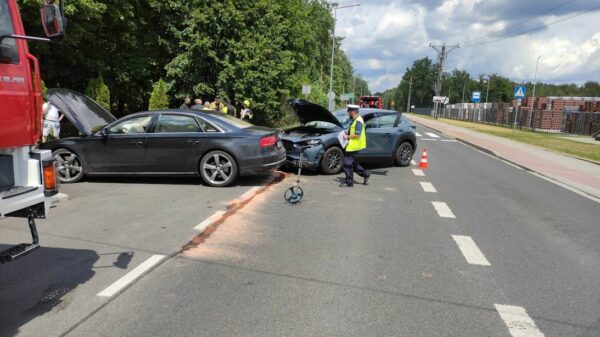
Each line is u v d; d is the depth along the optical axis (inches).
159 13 759.1
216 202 301.6
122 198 307.1
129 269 181.8
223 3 761.0
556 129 1556.3
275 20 866.1
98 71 685.3
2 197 130.9
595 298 166.1
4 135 134.7
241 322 140.8
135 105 857.5
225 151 348.8
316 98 1704.0
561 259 209.5
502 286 174.9
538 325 144.1
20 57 142.6
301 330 136.7
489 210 307.1
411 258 203.6
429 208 306.0
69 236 222.1
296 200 305.1
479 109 2297.0
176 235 227.5
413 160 580.4
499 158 658.8
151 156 351.3
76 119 341.4
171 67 744.3
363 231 244.5
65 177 357.4
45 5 137.7
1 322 139.0
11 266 183.0
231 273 180.4
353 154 373.4
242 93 788.0
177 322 140.0
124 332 133.6
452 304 157.4
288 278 176.7
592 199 366.6
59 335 131.6
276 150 370.0
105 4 611.5
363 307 153.1
